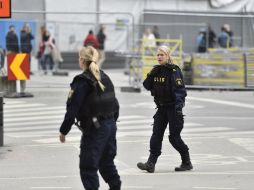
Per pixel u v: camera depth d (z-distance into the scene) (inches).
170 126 1139.3
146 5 3833.7
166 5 3875.5
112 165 874.8
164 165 1237.7
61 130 842.2
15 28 2881.4
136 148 1428.4
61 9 3595.0
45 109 2155.5
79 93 836.0
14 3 3440.0
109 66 3757.4
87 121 840.9
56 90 2679.6
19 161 1277.1
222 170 1176.8
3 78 2405.3
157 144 1151.6
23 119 1947.6
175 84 1122.0
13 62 2217.0
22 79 2237.9
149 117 1962.4
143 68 2694.4
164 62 1130.0
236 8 4077.3
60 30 3577.8
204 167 1210.0
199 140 1547.7
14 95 2429.9
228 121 1904.5
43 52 3184.1
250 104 2303.2
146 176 1119.6
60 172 1159.6
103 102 846.5
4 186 1037.2
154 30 3321.9
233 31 3818.9
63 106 2230.6
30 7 3486.7
